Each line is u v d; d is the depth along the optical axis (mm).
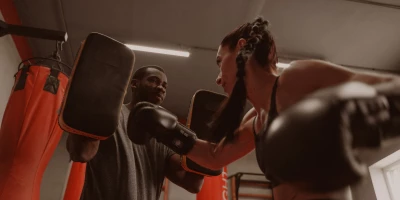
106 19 3732
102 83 1232
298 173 469
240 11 3551
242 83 834
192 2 3461
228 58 922
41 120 1938
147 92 1774
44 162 1894
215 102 1721
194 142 1298
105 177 1370
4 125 1910
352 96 459
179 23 3777
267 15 3586
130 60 1358
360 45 4035
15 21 3607
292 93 657
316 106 480
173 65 4562
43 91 2027
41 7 3564
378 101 444
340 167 436
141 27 3846
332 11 3516
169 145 1295
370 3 3391
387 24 3686
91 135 1171
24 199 1677
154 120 1266
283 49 4020
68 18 3707
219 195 3621
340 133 441
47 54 4270
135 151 1516
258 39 828
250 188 5367
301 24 3699
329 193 462
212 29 3848
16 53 3885
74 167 3148
